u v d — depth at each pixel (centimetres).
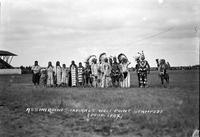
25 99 838
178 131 620
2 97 886
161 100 724
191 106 673
